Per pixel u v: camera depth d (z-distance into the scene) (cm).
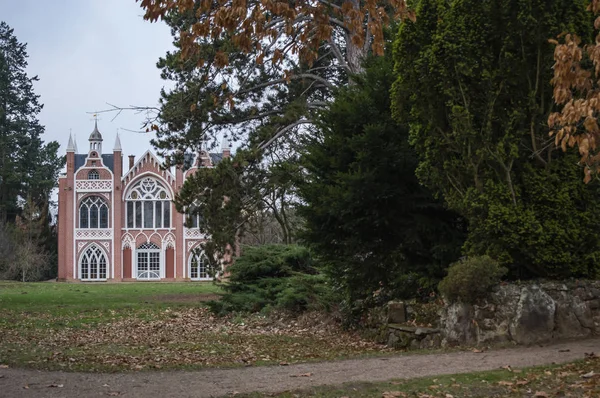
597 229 1235
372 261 1587
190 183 2444
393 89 1390
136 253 7438
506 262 1223
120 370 1010
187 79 2547
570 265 1216
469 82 1244
